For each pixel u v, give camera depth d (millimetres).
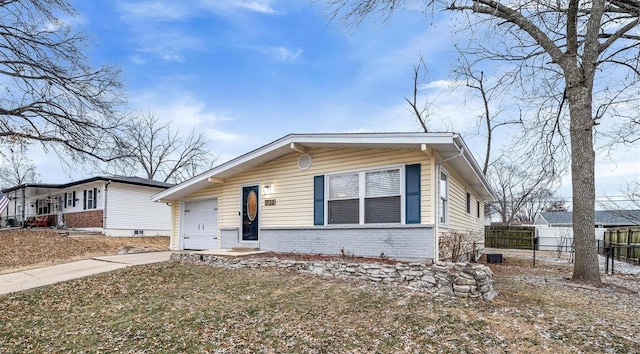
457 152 8266
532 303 6012
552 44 8992
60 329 5195
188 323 5223
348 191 9250
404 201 8367
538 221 35812
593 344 4254
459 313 5375
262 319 5301
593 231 8086
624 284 8102
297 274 8180
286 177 10438
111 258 11125
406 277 7082
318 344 4414
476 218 14820
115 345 4578
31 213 28141
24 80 14227
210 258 9898
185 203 13609
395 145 8227
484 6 9414
